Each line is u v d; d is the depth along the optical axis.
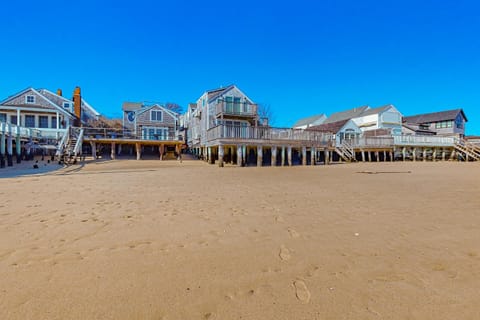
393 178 10.92
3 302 2.21
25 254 3.14
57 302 2.22
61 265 2.88
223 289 2.46
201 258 3.11
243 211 5.20
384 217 4.82
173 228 4.15
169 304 2.22
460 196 6.78
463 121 42.69
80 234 3.83
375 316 2.08
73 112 31.25
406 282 2.59
